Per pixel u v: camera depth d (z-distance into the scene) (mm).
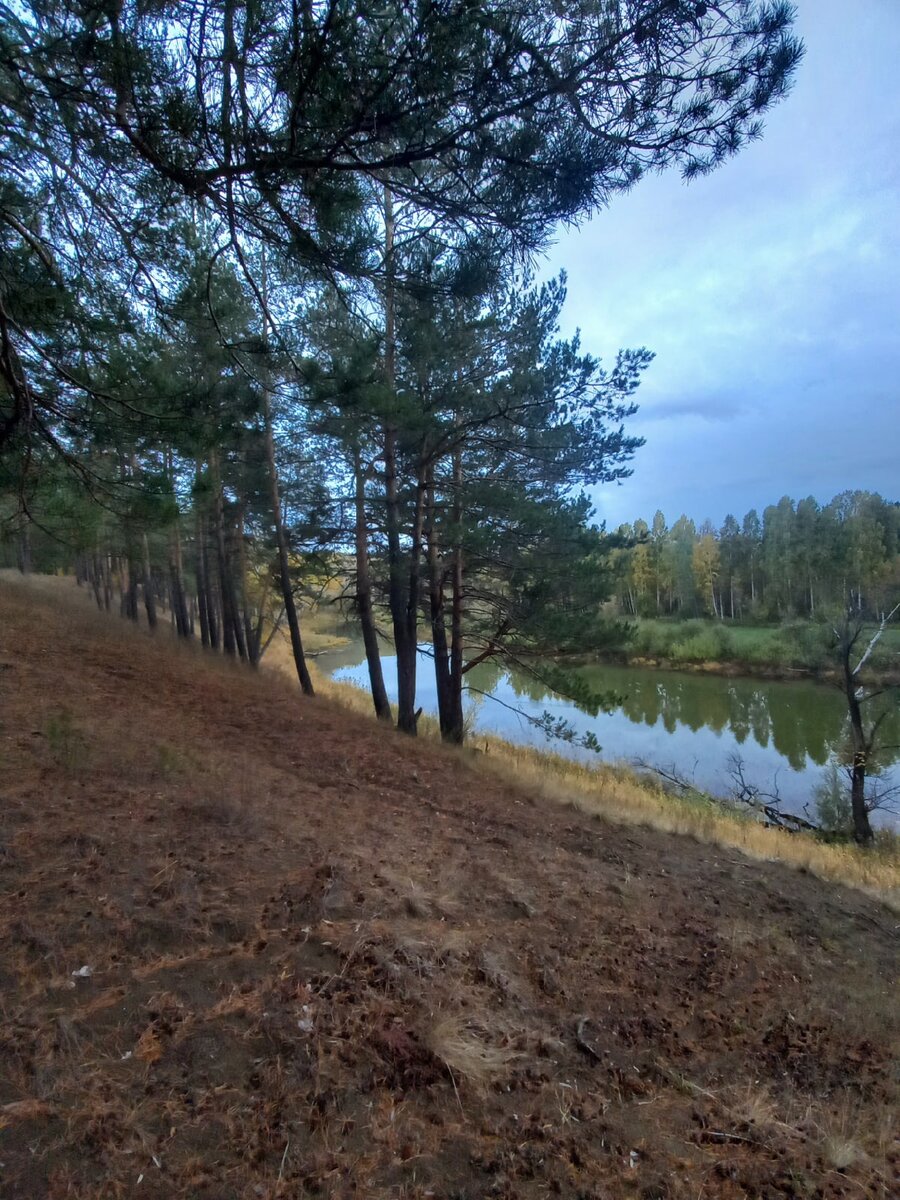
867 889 6230
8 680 7738
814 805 16969
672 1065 2893
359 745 8867
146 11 2910
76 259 4766
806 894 5594
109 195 4199
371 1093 2332
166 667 11797
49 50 3049
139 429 5117
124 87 2971
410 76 2795
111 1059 2273
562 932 3979
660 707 27938
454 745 11523
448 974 3170
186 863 3746
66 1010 2467
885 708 16422
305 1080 2322
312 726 9547
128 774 5133
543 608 12367
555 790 8594
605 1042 2963
